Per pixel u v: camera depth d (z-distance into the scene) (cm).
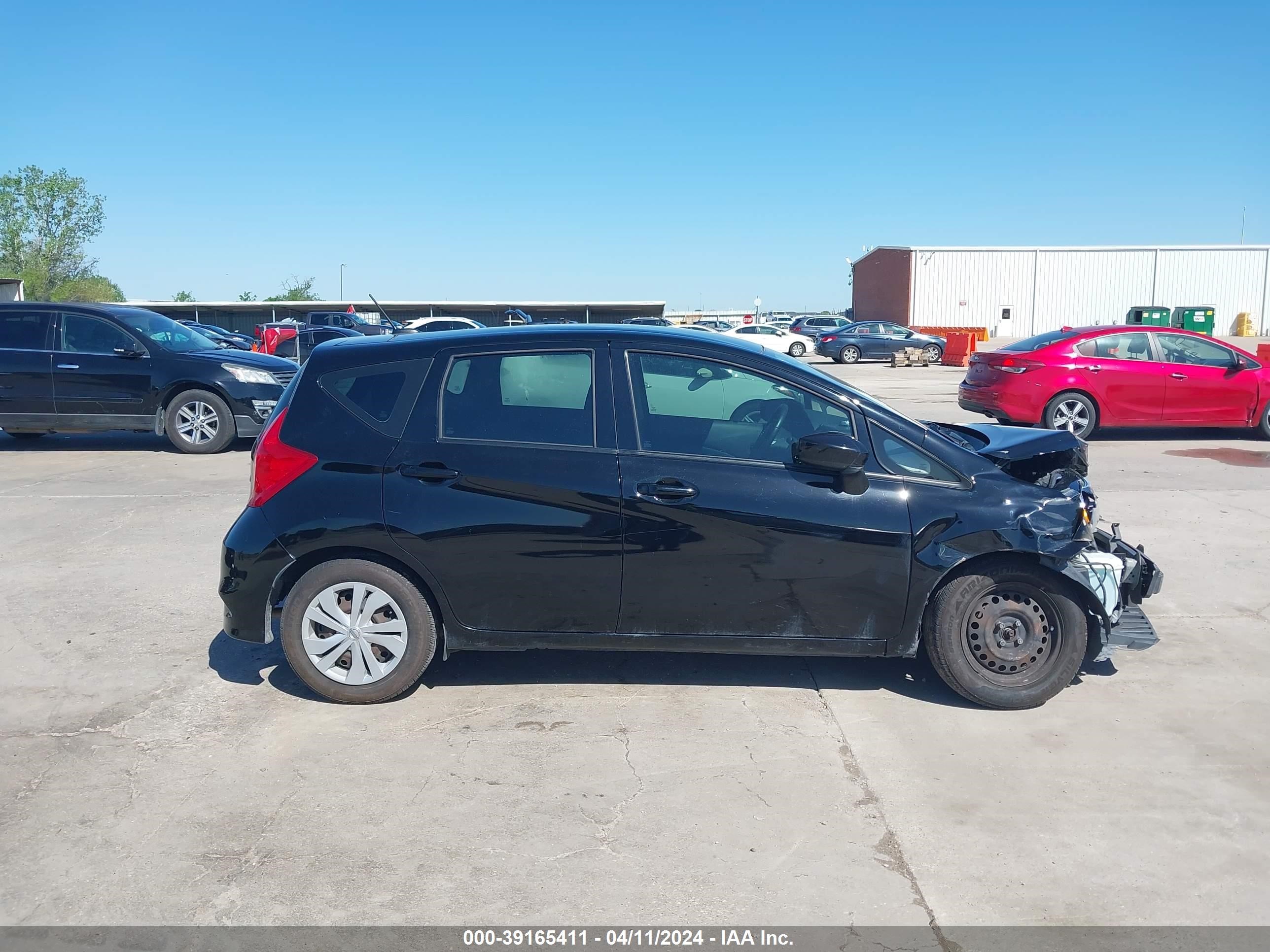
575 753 400
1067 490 441
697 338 455
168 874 318
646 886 312
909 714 438
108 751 402
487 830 343
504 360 444
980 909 301
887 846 334
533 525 426
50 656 507
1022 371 1233
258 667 493
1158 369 1212
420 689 464
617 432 433
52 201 6328
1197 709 445
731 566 427
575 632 438
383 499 428
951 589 430
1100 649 445
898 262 5316
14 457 1150
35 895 307
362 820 350
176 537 751
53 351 1141
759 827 346
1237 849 333
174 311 5091
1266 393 1209
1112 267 5138
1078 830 345
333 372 447
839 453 410
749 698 455
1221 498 885
